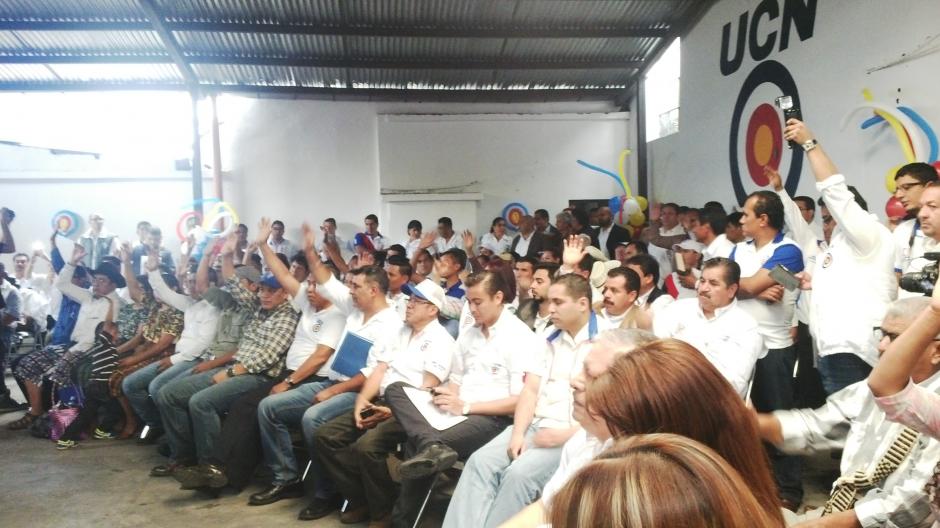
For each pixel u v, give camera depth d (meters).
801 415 1.86
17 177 9.03
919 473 1.57
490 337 3.12
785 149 6.12
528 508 1.52
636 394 1.10
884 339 1.74
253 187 9.47
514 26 7.64
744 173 6.80
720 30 7.14
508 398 3.00
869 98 5.13
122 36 7.75
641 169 9.02
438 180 9.45
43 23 7.34
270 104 9.43
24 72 8.34
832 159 5.58
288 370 4.03
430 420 3.01
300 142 9.47
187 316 4.80
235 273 4.57
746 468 1.09
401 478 2.80
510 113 9.53
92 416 4.91
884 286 2.81
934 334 1.36
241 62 8.20
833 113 5.53
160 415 4.67
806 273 3.25
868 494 1.67
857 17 5.23
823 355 2.96
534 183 9.54
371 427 3.34
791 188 6.04
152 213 9.30
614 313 3.04
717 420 1.09
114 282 5.42
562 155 9.53
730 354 2.80
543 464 2.57
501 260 5.04
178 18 7.36
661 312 3.15
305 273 5.21
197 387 4.17
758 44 6.49
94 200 9.22
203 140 9.35
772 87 6.30
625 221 7.64
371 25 7.53
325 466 3.42
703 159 7.60
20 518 3.62
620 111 9.56
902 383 1.41
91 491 3.98
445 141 9.44
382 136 9.38
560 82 9.09
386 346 3.54
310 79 8.92
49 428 5.04
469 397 3.15
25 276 7.32
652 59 8.36
